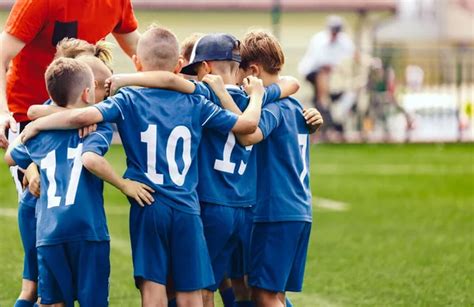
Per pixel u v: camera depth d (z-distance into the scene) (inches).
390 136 1959.9
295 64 2027.6
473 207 1130.7
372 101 1948.8
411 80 1993.1
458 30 3297.2
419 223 1005.8
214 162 528.7
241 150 532.7
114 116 506.0
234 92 538.3
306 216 547.8
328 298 669.3
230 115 520.1
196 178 518.3
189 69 554.6
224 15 2645.2
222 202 527.2
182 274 510.9
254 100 531.2
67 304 506.6
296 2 2657.5
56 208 501.4
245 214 542.0
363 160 1651.1
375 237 916.0
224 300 588.7
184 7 2593.5
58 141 510.9
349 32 2689.5
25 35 600.4
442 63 2012.8
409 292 685.9
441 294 680.4
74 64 521.7
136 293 679.1
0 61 597.6
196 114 517.7
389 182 1360.7
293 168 547.2
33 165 522.6
